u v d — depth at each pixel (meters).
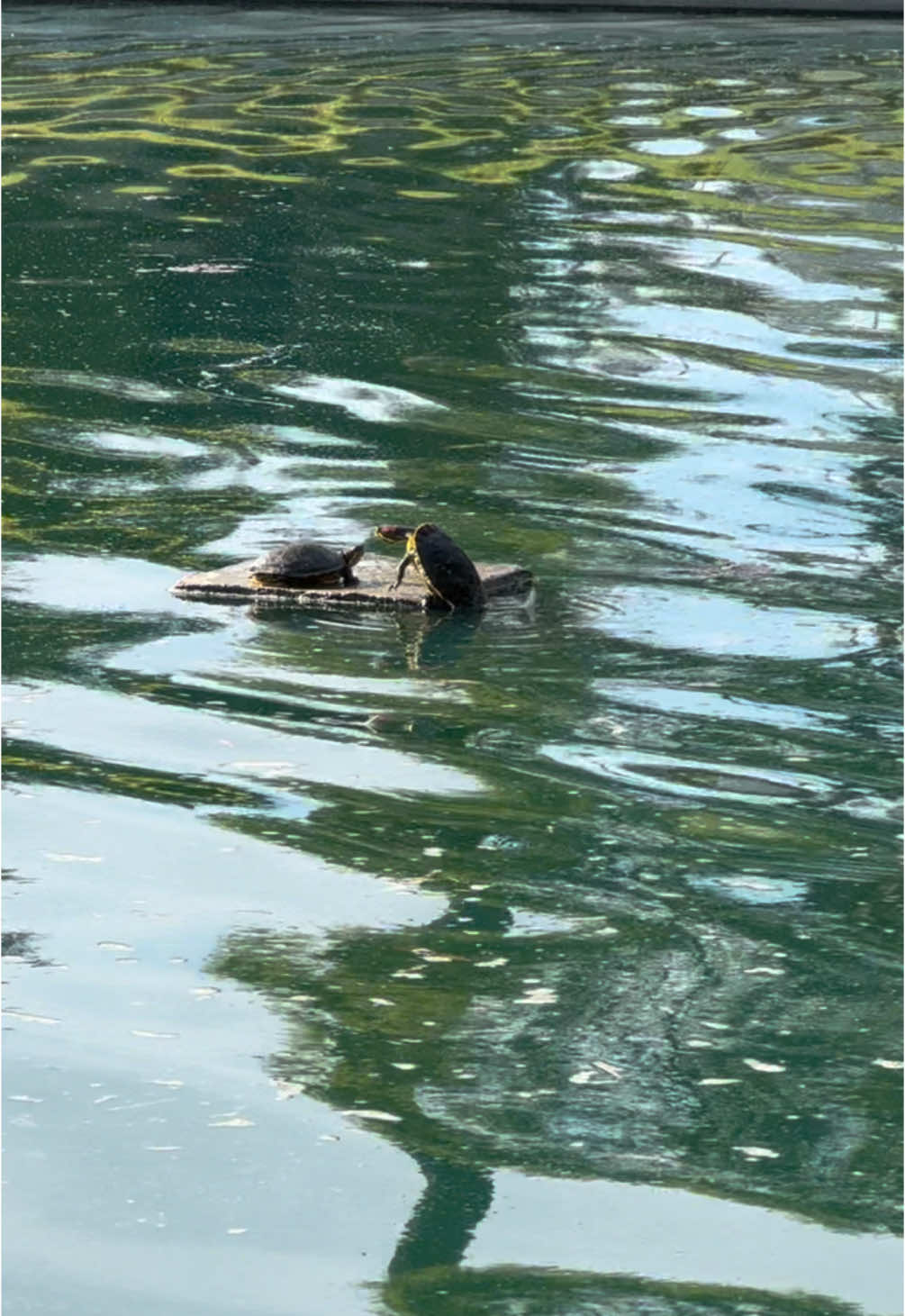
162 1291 3.60
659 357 11.80
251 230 15.08
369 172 17.00
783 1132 4.19
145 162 17.45
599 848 5.62
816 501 9.25
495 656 7.20
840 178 16.73
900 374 11.47
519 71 21.75
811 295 13.18
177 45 23.69
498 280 13.61
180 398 11.02
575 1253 3.74
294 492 9.34
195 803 5.89
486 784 6.06
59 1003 4.69
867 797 6.00
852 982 4.86
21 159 17.61
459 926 5.14
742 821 5.82
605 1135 4.15
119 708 6.65
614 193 16.20
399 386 11.25
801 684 6.94
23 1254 3.72
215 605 7.79
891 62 22.34
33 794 5.93
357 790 5.99
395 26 25.09
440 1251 3.72
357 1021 4.62
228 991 4.77
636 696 6.80
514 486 9.45
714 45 23.61
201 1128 4.17
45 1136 4.12
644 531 8.77
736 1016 4.69
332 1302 3.57
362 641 7.37
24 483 9.47
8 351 11.95
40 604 7.75
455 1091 4.34
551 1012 4.68
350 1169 4.01
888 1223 3.86
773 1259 3.73
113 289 13.41
